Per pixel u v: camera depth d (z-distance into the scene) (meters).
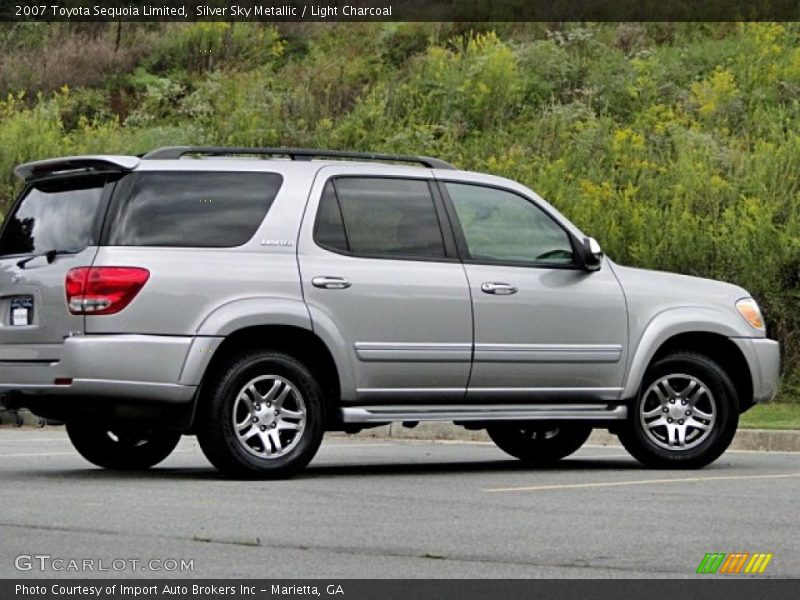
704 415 19.02
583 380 18.42
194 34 47.28
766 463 19.95
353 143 40.19
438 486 16.14
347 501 14.45
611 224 33.56
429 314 17.48
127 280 16.19
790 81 40.03
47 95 45.38
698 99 39.50
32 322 16.78
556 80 41.97
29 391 16.59
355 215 17.45
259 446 16.70
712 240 31.78
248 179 17.12
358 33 47.31
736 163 35.81
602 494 15.30
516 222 18.42
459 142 39.69
